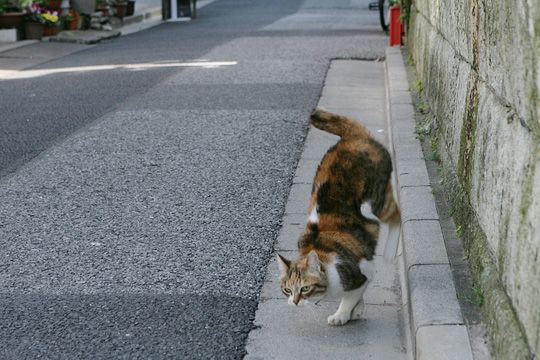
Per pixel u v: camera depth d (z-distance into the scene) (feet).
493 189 14.38
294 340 15.87
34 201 24.25
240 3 99.96
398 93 33.14
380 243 19.47
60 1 67.00
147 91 40.63
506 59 13.75
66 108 37.27
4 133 32.86
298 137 31.17
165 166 27.58
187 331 16.11
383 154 17.90
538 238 11.02
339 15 82.58
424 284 15.53
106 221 22.41
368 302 17.54
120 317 16.69
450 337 13.48
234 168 27.27
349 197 16.97
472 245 15.94
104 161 28.35
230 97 38.58
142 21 81.92
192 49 55.77
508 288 12.81
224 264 19.36
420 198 20.25
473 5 17.89
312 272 15.60
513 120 13.26
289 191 24.88
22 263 19.58
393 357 15.17
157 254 19.98
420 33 35.19
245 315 16.76
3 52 57.31
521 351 11.39
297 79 42.80
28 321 16.60
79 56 55.52
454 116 20.56
